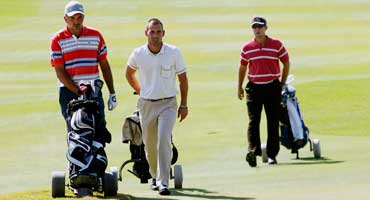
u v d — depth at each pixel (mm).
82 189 22984
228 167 34906
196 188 27125
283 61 34969
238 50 78812
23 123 49688
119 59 75250
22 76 68500
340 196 22375
